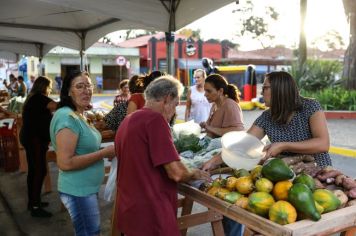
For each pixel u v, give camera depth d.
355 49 16.47
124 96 7.86
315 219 1.79
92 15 9.27
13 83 17.59
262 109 17.59
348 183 2.15
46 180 5.71
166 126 2.24
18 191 5.88
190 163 2.75
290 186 1.96
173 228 2.27
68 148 2.67
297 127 2.79
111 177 4.68
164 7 7.16
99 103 23.36
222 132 3.82
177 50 34.62
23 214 4.93
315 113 2.74
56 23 10.59
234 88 4.01
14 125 6.95
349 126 12.35
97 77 34.44
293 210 1.81
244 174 2.30
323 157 2.77
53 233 4.36
